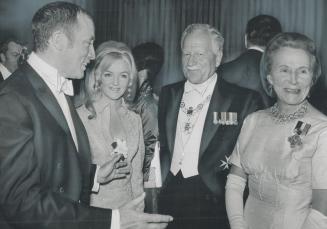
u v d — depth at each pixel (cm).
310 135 170
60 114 192
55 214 190
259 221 178
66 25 195
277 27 219
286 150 172
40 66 192
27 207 185
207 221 215
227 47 215
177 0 214
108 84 204
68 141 194
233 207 186
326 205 165
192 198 215
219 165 214
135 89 209
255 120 185
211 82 213
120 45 208
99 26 208
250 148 181
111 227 198
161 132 213
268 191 175
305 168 170
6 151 183
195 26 214
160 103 213
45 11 195
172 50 213
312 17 222
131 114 209
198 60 212
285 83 180
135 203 204
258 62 212
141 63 210
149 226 206
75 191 195
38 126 188
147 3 212
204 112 213
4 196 183
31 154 185
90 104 202
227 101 212
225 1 215
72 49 197
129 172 208
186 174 214
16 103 185
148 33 212
